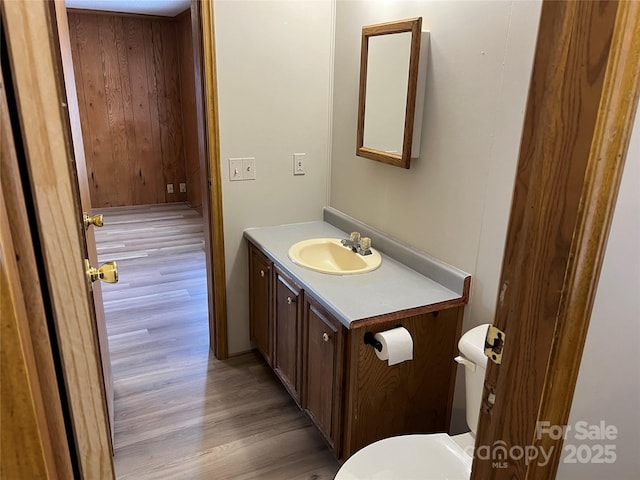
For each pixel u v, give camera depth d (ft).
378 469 4.68
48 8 1.79
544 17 2.12
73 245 1.97
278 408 7.75
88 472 2.27
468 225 5.76
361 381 5.73
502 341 2.62
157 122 19.20
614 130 2.12
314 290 6.13
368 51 6.95
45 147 1.81
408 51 6.08
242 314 9.12
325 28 8.16
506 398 2.66
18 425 1.62
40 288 1.82
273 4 7.70
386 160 6.77
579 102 2.08
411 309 5.66
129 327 10.19
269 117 8.21
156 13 17.11
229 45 7.61
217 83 7.69
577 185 2.16
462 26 5.45
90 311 2.15
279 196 8.71
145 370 8.70
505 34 4.92
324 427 6.44
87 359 2.14
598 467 3.50
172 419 7.41
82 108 17.83
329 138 8.78
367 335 5.56
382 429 6.12
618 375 3.27
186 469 6.43
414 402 6.22
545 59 2.14
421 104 6.20
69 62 5.54
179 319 10.60
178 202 20.40
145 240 15.70
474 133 5.48
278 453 6.77
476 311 5.86
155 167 19.65
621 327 3.11
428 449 4.97
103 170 18.79
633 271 2.97
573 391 2.63
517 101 4.89
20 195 1.67
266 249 7.63
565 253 2.25
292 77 8.18
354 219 8.27
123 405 7.70
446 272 6.13
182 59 18.37
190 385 8.30
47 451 1.83
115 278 3.37
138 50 18.16
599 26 1.97
